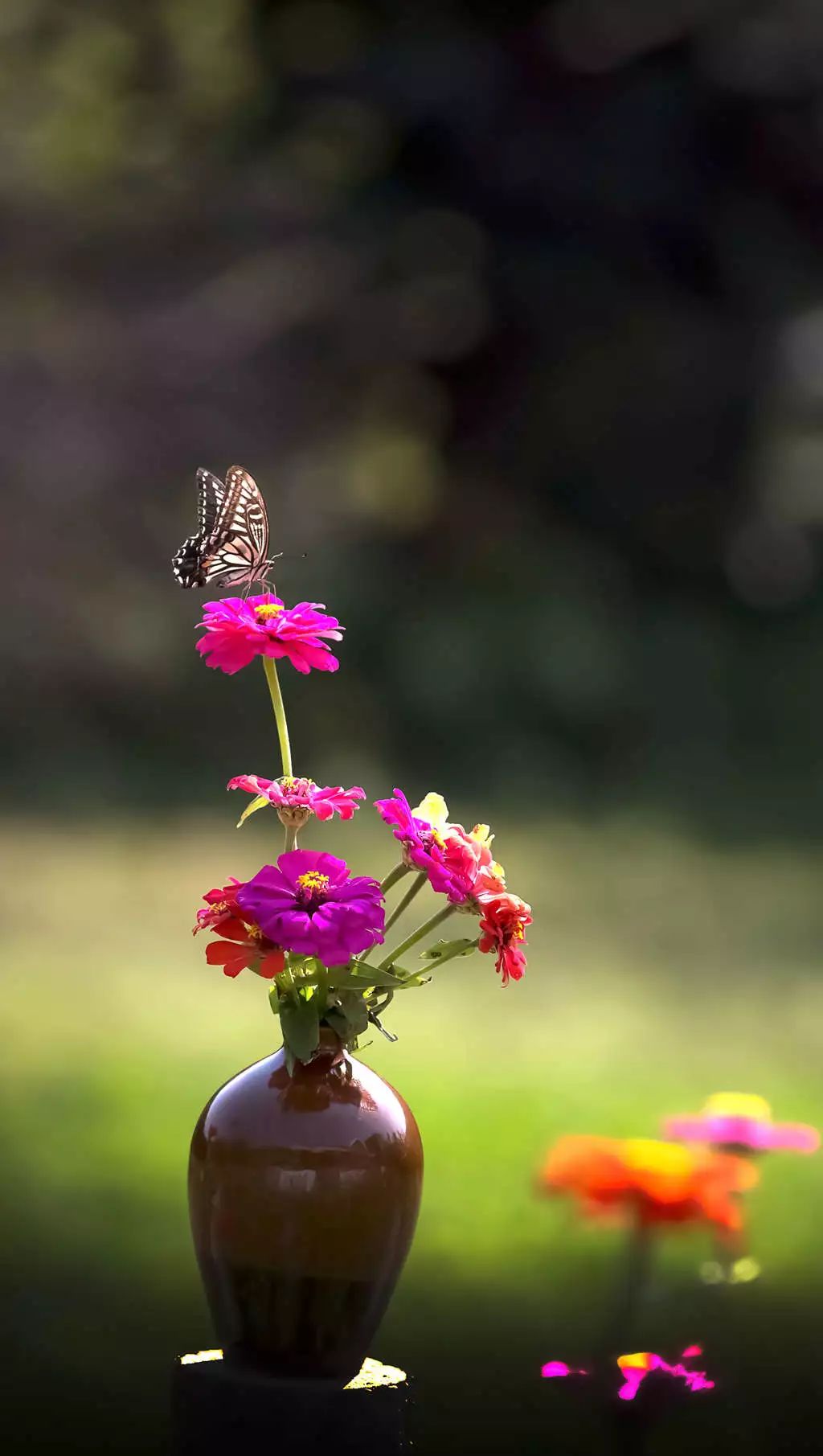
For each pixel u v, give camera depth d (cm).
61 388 1583
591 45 1772
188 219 1705
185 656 1511
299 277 1731
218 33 1819
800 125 1736
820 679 1582
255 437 1662
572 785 1386
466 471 1833
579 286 1809
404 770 1423
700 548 1800
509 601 1656
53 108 1730
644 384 1814
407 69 1791
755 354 1791
